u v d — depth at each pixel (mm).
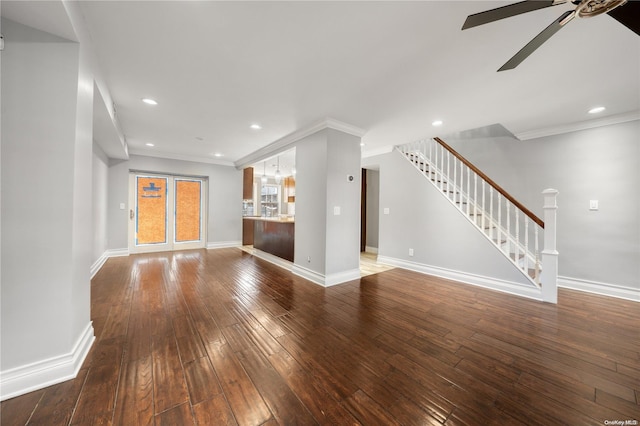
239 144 4863
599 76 2291
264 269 4445
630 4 1147
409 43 1894
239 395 1424
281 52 2010
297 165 4152
